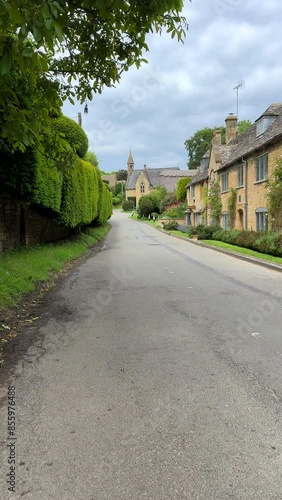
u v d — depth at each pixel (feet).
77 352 15.94
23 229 45.11
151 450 9.20
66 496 7.75
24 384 12.87
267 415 10.78
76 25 18.37
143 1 15.72
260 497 7.68
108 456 8.98
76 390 12.41
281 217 58.13
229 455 8.99
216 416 10.73
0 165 34.86
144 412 10.98
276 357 15.28
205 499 7.64
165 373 13.74
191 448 9.27
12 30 12.62
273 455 8.99
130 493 7.81
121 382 13.00
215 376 13.46
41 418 10.67
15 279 26.73
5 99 18.44
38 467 8.61
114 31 19.31
